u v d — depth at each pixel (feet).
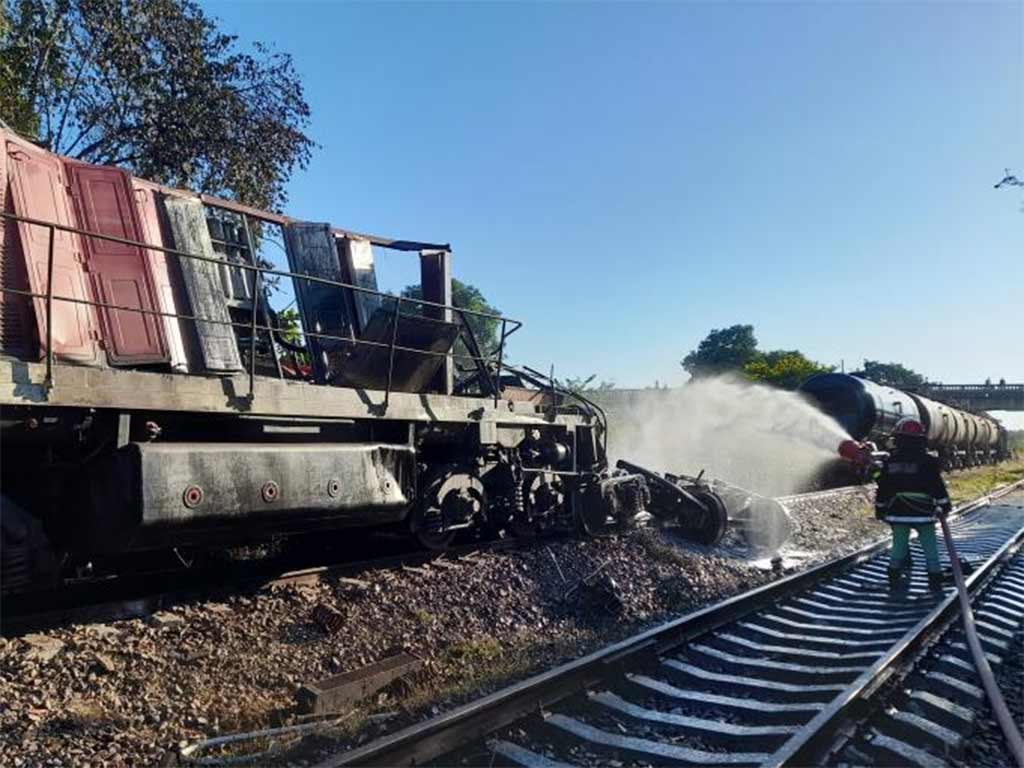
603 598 25.04
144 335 20.53
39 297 16.69
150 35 51.62
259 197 55.31
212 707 15.96
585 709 15.98
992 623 24.39
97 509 18.34
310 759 13.89
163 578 23.66
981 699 17.28
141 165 52.31
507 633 22.36
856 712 15.43
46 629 17.85
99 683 15.98
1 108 45.01
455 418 28.27
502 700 14.71
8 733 13.74
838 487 69.72
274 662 18.33
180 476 18.31
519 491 31.68
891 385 85.81
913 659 19.31
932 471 29.12
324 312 26.73
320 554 28.45
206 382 20.01
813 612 25.68
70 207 20.13
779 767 12.43
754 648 20.76
